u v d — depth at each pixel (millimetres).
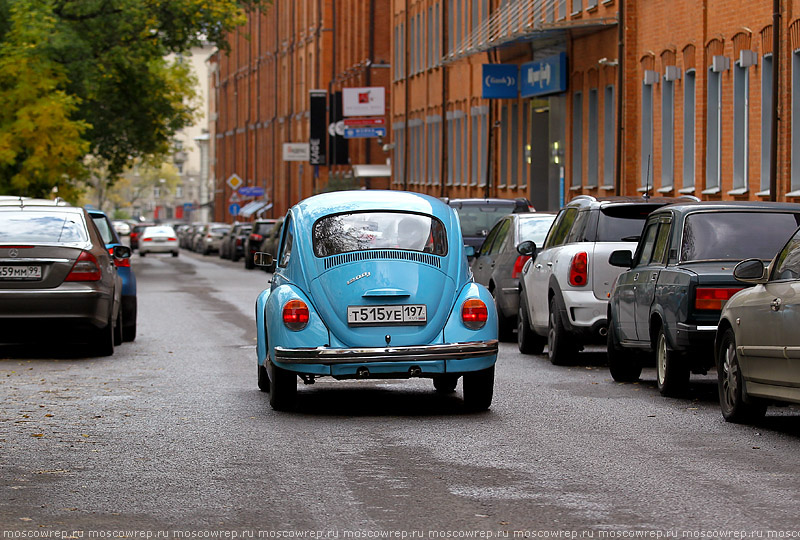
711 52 34781
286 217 16062
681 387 16156
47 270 20828
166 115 68062
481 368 14539
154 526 8953
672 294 15789
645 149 40281
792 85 29500
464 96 63656
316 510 9422
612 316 18141
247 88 140375
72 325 20922
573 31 44875
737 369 13727
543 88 48875
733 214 16328
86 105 63031
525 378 18547
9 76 51219
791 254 13094
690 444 12398
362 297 14328
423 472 10938
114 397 16328
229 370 19719
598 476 10703
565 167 47938
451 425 13773
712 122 35156
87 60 54469
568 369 19859
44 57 51312
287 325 14406
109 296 21531
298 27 116062
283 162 122000
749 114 32156
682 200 20141
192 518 9195
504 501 9695
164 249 98000
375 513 9297
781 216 16375
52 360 21328
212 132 181250
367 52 91500
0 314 20641
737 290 15266
